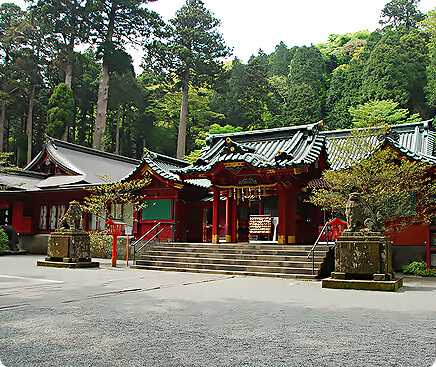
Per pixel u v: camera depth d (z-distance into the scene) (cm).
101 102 4338
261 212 2172
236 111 5709
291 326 589
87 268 1502
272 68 7200
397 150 1520
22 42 4506
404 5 6256
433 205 1482
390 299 841
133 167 3250
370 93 4634
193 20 4781
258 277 1268
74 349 475
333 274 1051
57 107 4200
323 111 5475
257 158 1590
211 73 4666
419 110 4800
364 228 1084
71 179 2441
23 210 2477
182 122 4706
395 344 498
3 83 4656
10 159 5325
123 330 562
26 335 536
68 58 4434
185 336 531
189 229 2073
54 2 4191
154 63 4631
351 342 506
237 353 461
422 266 1422
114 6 4338
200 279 1183
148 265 1546
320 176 1831
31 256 2161
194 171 1677
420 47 4894
